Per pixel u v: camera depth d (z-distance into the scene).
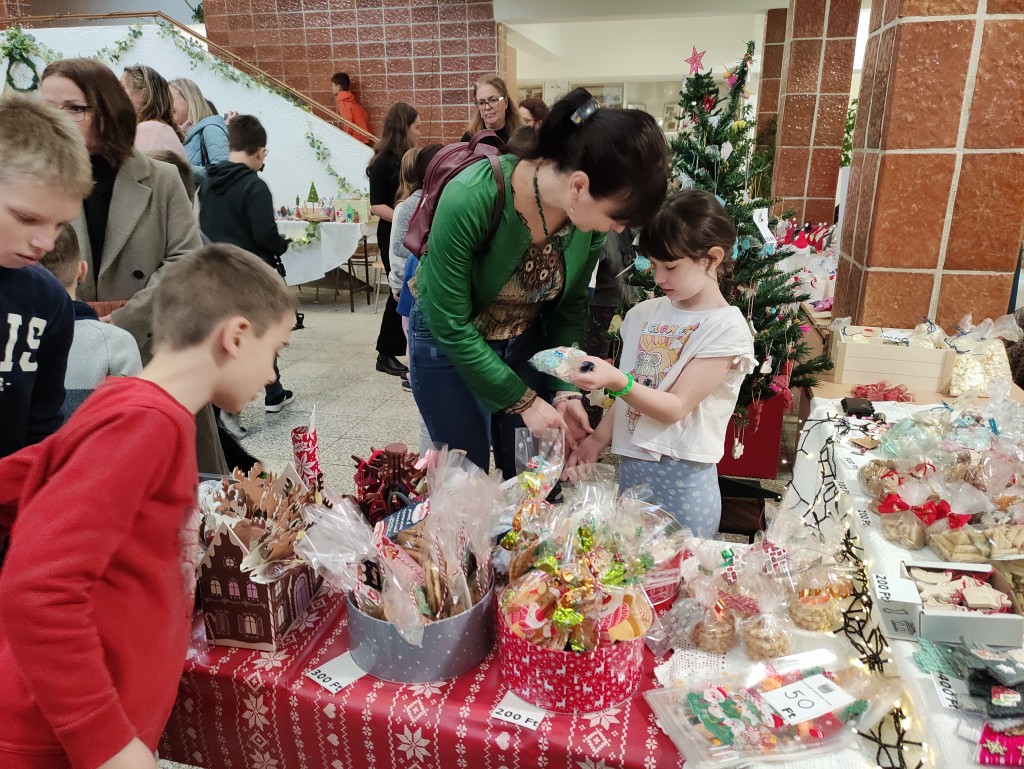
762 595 1.16
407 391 4.50
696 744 0.95
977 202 2.25
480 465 1.87
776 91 7.39
